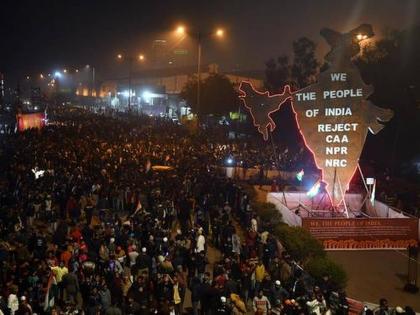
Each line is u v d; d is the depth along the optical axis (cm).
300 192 2844
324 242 2258
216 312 1342
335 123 2519
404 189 3216
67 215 2402
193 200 2470
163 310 1319
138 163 3328
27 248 1694
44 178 2634
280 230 2031
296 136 5166
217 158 4022
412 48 3928
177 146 4238
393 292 1816
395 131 4044
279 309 1368
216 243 2111
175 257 1645
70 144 3934
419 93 3881
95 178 2756
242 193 2586
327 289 1556
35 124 5291
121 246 1755
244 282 1573
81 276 1513
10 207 2152
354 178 3597
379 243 2297
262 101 2606
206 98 6712
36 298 1395
